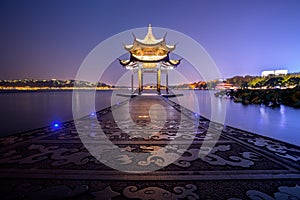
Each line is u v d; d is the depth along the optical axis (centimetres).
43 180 229
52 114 826
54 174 244
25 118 713
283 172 250
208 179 231
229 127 545
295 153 322
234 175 241
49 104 1312
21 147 355
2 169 259
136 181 227
